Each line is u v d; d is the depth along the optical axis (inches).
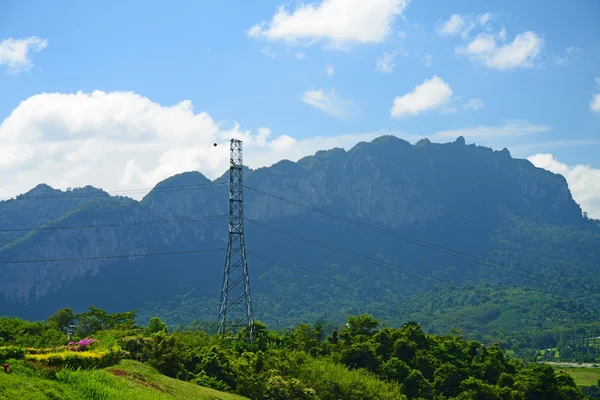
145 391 2502.5
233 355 3986.2
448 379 4611.2
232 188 5064.0
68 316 5447.8
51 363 2346.2
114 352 2851.9
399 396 4136.3
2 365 2133.4
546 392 4574.3
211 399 2878.9
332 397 3870.6
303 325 5162.4
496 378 4943.4
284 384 3521.2
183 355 3535.9
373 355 4697.3
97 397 2201.0
